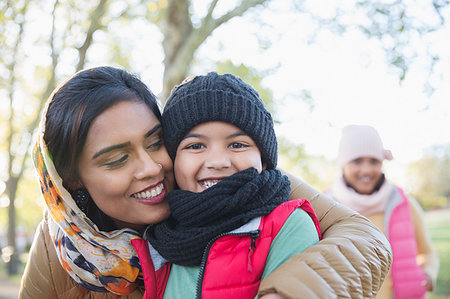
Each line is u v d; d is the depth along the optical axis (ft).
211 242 4.50
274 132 5.24
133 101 4.73
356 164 11.74
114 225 5.34
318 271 3.74
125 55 37.58
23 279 5.58
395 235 11.12
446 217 87.56
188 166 4.79
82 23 37.88
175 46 25.93
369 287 3.98
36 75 48.34
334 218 5.20
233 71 32.40
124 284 5.02
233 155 4.76
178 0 26.30
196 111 4.77
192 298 4.53
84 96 4.58
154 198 4.89
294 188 5.80
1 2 37.76
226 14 25.48
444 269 32.07
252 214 4.48
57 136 4.63
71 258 4.98
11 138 52.54
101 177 4.64
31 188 69.10
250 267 4.30
